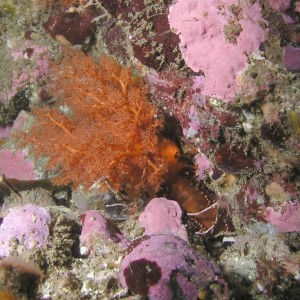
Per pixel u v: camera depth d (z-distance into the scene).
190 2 0.30
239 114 0.30
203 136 0.34
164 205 0.36
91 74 0.38
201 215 0.38
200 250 0.35
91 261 0.35
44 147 0.41
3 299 0.29
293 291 0.29
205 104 0.31
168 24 0.32
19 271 0.30
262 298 0.29
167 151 0.37
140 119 0.36
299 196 0.32
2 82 0.46
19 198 0.46
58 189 0.46
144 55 0.34
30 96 0.46
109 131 0.36
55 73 0.43
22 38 0.44
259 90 0.28
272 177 0.33
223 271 0.30
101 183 0.39
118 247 0.35
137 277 0.28
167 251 0.29
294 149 0.29
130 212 0.41
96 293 0.31
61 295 0.31
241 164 0.33
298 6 0.26
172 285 0.28
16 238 0.33
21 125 0.47
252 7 0.28
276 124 0.28
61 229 0.35
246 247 0.35
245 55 0.28
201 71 0.31
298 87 0.27
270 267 0.30
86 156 0.37
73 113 0.41
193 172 0.39
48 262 0.34
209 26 0.29
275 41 0.27
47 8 0.40
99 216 0.38
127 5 0.34
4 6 0.43
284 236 0.34
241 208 0.35
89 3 0.37
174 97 0.35
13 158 0.46
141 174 0.38
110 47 0.38
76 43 0.40
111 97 0.36
